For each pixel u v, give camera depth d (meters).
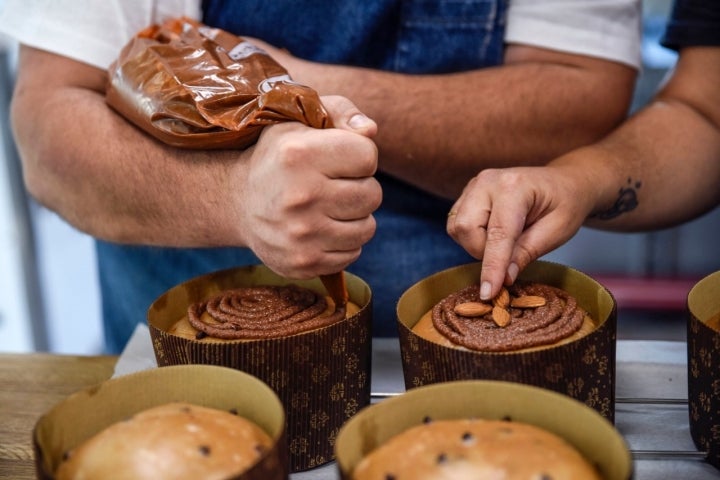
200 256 1.24
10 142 2.13
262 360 0.83
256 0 1.17
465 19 1.19
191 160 0.96
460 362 0.79
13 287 2.27
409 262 1.22
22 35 1.16
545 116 1.18
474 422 0.69
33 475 0.86
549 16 1.21
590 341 0.80
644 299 2.13
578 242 2.20
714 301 0.90
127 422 0.69
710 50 1.23
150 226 1.01
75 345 2.35
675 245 2.16
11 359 1.12
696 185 1.18
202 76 0.91
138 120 0.95
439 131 1.15
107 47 1.15
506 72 1.19
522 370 0.78
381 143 1.15
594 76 1.21
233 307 0.94
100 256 1.41
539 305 0.90
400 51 1.21
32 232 2.24
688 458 0.85
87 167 1.03
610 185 1.06
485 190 0.94
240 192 0.89
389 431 0.69
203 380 0.75
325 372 0.85
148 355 1.09
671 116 1.20
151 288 1.32
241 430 0.69
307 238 0.83
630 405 0.96
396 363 1.07
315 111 0.85
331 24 1.18
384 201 1.21
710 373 0.81
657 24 2.02
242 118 0.86
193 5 1.18
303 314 0.91
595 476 0.64
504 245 0.89
